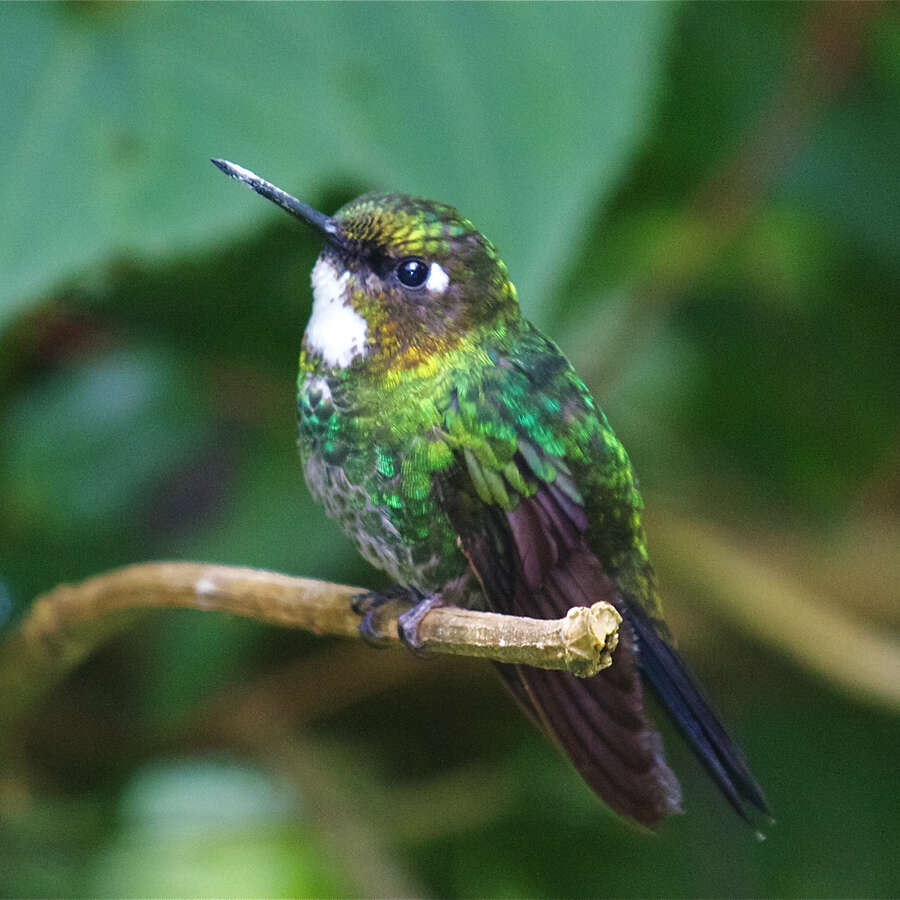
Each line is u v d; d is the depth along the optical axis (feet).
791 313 6.73
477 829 6.70
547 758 6.70
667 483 6.71
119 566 6.67
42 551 6.67
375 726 6.70
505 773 6.70
